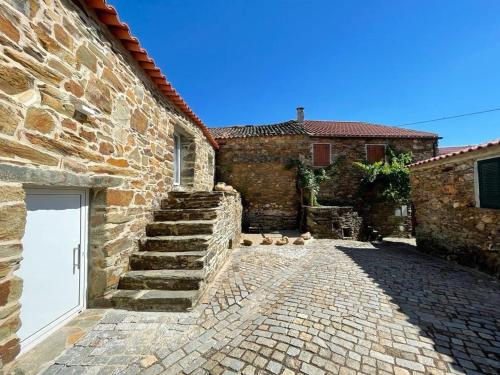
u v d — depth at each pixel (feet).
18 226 6.47
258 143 37.88
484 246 16.02
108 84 10.37
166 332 8.52
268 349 7.59
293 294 11.90
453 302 11.11
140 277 10.96
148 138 14.10
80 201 9.68
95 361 7.04
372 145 38.86
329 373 6.57
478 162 16.56
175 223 13.74
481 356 7.33
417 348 7.68
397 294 11.99
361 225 32.99
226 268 16.12
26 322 7.51
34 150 6.97
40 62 7.17
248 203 37.24
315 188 35.50
